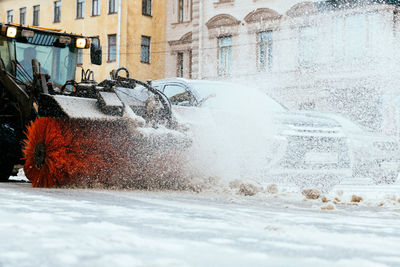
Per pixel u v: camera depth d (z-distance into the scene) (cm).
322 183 695
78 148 565
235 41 2508
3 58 758
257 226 295
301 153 636
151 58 2950
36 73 648
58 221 280
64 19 3189
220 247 217
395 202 532
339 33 2131
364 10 2066
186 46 2856
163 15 2969
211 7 2609
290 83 2264
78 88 655
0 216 287
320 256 205
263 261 188
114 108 566
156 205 408
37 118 607
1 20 3591
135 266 168
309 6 2216
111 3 2948
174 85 761
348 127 761
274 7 2344
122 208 367
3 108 709
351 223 337
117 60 2869
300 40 2250
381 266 187
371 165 755
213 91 746
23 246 199
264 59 2395
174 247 210
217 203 465
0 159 701
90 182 583
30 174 597
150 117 588
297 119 662
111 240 217
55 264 169
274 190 611
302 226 299
